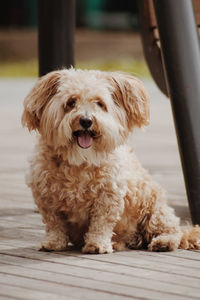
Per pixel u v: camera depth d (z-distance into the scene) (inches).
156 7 149.1
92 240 130.5
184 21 147.6
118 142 130.4
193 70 146.6
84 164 127.8
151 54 182.1
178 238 134.8
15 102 489.4
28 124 133.0
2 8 1059.9
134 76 139.3
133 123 138.1
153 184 141.3
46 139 128.8
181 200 186.5
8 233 146.7
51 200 130.9
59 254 129.1
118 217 131.3
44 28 179.5
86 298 101.2
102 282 109.4
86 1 1096.2
